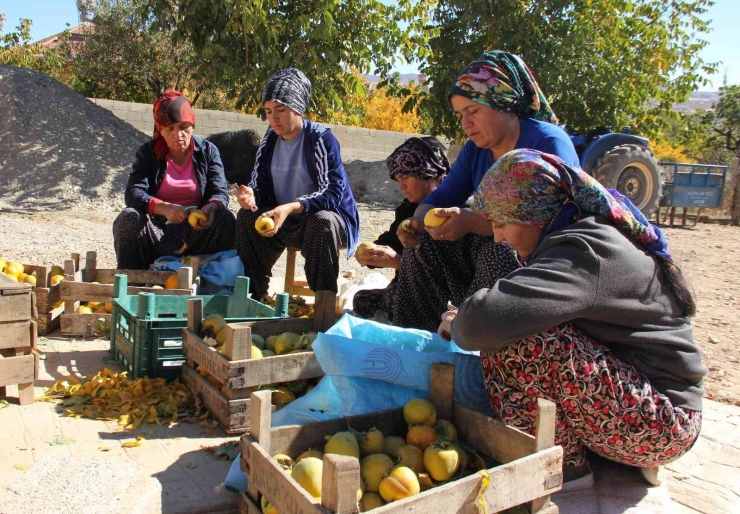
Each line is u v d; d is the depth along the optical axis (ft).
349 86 42.22
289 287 15.81
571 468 8.01
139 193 14.39
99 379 10.21
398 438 7.52
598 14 46.68
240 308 12.27
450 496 5.93
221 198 15.07
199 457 8.32
